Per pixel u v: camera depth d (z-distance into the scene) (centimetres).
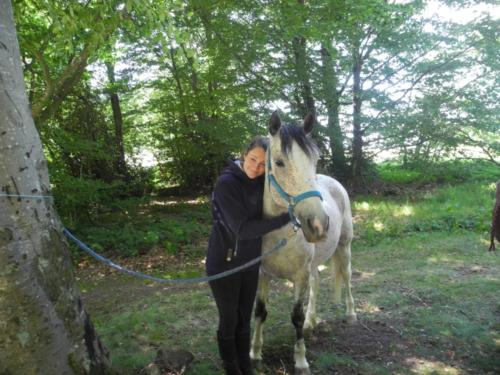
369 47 1070
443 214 775
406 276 501
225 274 221
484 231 690
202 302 446
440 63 1097
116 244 684
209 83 988
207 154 1124
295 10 603
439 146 1129
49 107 625
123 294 504
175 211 962
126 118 1261
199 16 684
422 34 1045
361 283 488
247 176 242
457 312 392
